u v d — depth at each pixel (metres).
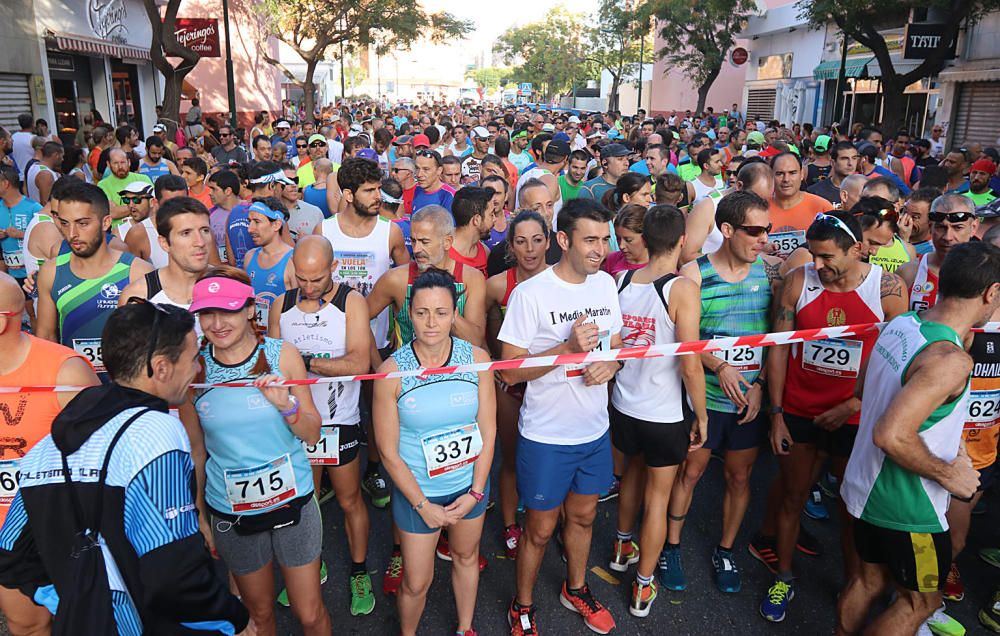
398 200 5.46
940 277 2.71
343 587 3.87
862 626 3.17
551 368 3.18
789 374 3.68
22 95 16.38
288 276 4.30
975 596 3.84
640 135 16.17
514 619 3.47
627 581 3.92
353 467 3.60
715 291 3.71
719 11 29.33
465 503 3.04
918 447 2.58
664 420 3.45
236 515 2.79
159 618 2.05
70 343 3.67
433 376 2.95
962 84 21.28
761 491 4.93
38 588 2.11
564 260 3.23
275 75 35.06
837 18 18.94
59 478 1.97
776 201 5.42
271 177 5.53
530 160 10.34
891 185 5.04
